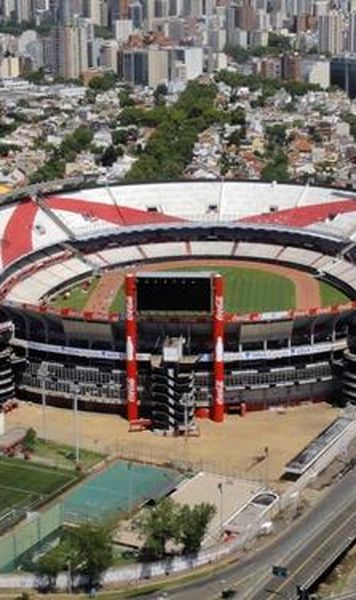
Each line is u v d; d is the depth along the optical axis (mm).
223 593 194875
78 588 198000
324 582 199750
